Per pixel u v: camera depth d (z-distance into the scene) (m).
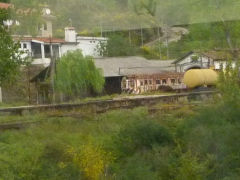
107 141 15.84
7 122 19.17
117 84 43.25
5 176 12.12
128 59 47.00
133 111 21.17
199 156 13.28
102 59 46.47
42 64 45.81
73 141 15.99
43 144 15.12
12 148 14.62
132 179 12.19
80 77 37.62
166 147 14.55
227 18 26.14
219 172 12.20
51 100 36.41
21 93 36.47
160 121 18.05
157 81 41.56
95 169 12.46
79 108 22.61
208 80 35.28
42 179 12.37
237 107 16.41
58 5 49.91
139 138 15.27
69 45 50.28
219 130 14.30
